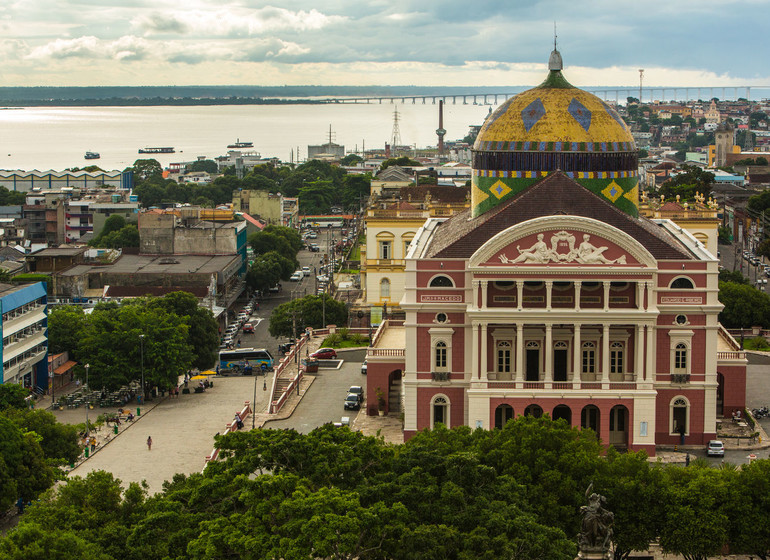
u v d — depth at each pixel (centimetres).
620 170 15750
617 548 10988
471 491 10212
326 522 9056
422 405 14700
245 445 10831
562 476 10950
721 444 14312
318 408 17162
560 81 16200
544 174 15662
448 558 9312
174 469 15088
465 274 14450
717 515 10588
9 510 13662
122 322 19662
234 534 9212
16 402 17088
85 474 14788
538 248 14125
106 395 19538
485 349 14362
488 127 16062
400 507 9550
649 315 14150
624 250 14125
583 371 14538
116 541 10162
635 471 11094
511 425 11825
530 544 9294
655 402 14338
